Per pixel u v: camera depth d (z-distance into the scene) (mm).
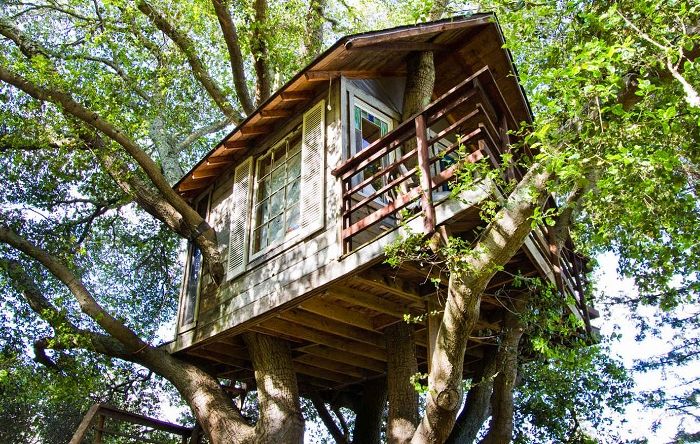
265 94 10336
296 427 6402
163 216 8773
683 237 4484
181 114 13109
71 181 11711
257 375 6883
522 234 4344
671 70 3781
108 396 12906
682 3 3918
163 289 14266
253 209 7535
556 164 3812
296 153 7156
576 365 6051
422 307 6262
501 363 6012
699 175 4598
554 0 4805
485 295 5922
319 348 7680
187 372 7633
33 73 8492
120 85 10570
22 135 9445
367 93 7207
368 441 8367
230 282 7402
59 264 8367
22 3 11633
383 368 8250
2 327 10695
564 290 6121
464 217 4887
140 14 10789
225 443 6684
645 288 7203
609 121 4273
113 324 7742
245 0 9641
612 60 3771
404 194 5168
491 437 5816
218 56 12336
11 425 15664
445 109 5172
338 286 5695
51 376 9164
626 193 4473
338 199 5938
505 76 8008
